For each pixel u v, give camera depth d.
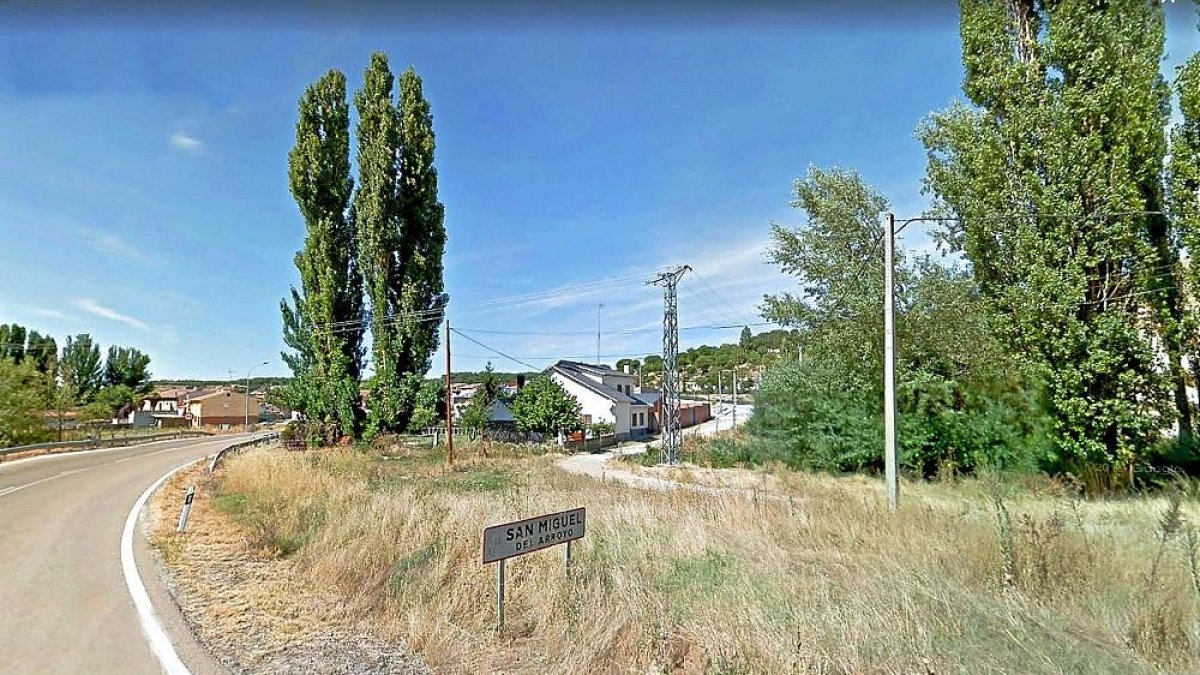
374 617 5.37
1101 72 15.04
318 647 4.71
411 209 32.34
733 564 6.46
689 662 4.20
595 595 5.29
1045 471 17.41
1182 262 15.59
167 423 68.69
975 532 7.00
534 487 14.46
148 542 8.68
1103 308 15.18
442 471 23.23
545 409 41.09
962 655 4.14
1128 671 3.93
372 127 32.22
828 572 6.28
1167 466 16.55
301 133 32.34
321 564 6.80
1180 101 14.58
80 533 9.39
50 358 45.84
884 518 8.65
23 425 29.86
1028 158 16.00
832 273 23.39
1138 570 5.64
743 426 37.72
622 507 9.89
